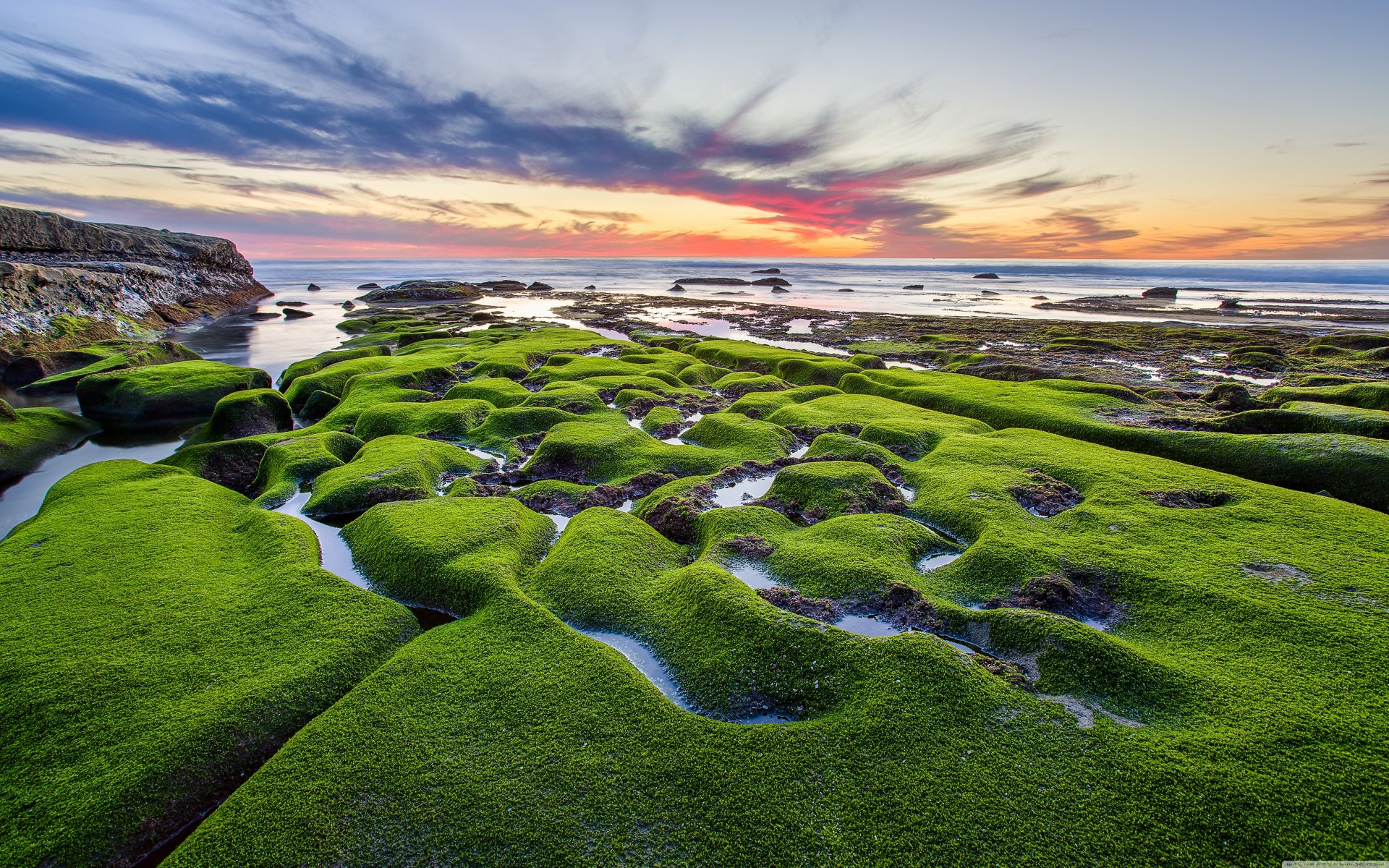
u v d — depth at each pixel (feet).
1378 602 38.11
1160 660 34.06
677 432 88.02
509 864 24.54
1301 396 94.48
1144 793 26.02
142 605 40.83
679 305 312.71
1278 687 31.63
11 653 35.94
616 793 27.20
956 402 96.02
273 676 34.42
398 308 299.79
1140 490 57.00
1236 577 41.55
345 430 90.79
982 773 27.35
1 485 75.82
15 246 201.36
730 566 46.70
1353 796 25.49
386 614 40.27
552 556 48.21
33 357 133.39
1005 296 390.63
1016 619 36.88
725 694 33.50
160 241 277.85
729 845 25.04
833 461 66.13
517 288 436.76
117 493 59.57
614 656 35.65
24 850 25.79
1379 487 59.06
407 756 29.19
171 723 31.12
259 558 47.85
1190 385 119.14
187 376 112.16
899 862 24.16
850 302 336.90
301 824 26.09
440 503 57.00
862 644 34.71
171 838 27.61
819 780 27.50
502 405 100.73
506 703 32.27
